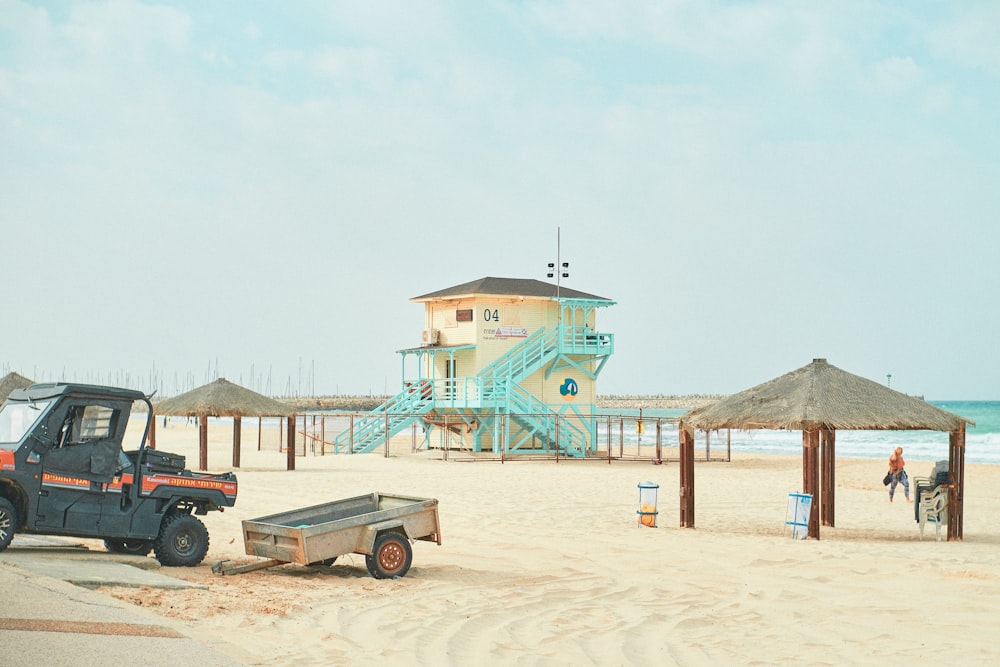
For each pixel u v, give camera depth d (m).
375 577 12.48
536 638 9.77
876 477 37.34
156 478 12.32
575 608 11.30
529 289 46.78
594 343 46.97
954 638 10.12
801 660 9.20
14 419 11.80
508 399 44.19
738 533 18.33
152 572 11.30
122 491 12.06
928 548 16.72
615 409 173.50
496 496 24.72
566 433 45.50
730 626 10.62
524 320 46.41
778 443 75.25
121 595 9.84
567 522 19.56
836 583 13.21
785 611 11.38
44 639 7.45
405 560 12.68
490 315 45.72
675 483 30.39
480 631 9.95
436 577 12.91
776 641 9.95
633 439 74.88
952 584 13.14
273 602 10.43
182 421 121.25
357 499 14.01
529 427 45.22
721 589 12.66
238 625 9.36
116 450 12.05
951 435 18.08
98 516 11.91
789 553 15.70
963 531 19.64
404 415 44.53
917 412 17.84
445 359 47.94
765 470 37.50
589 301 46.41
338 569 13.04
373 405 193.88
